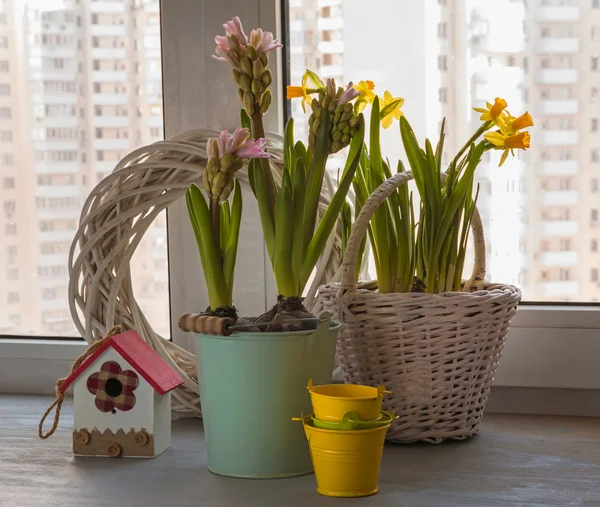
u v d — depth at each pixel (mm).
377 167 1084
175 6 1344
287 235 950
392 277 1074
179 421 1256
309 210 987
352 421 870
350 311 1034
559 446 1066
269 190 999
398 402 1047
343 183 994
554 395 1264
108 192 1247
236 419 948
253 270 1343
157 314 1432
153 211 1235
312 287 1206
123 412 1043
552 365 1254
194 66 1345
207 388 967
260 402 940
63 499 880
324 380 981
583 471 956
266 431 946
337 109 973
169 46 1352
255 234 1337
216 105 1342
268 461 951
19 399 1402
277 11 1326
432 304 1003
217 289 974
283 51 1358
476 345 1033
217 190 945
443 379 1034
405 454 1034
